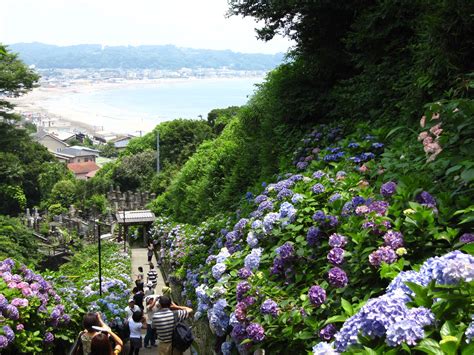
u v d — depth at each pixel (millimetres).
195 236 13328
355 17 12461
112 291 14047
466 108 4918
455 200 4695
